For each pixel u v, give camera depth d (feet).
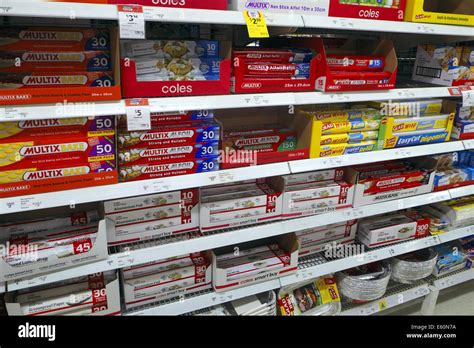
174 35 5.25
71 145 3.80
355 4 4.69
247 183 5.66
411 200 6.33
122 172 4.22
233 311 5.68
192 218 4.99
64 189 3.90
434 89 5.62
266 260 5.53
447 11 6.25
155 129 4.25
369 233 6.39
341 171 5.94
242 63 4.36
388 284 7.35
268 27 4.96
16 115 3.36
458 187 6.83
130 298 4.84
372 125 5.53
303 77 4.80
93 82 3.88
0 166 3.59
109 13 3.42
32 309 4.25
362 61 5.14
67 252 4.08
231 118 6.04
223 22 3.90
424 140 6.06
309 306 6.27
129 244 4.73
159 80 4.01
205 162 4.59
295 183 5.65
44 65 3.74
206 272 5.21
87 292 4.46
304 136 5.30
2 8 3.09
